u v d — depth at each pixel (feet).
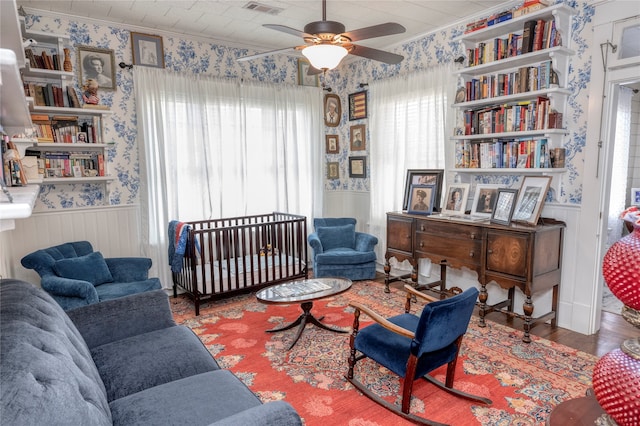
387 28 8.28
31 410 3.06
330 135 18.90
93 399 4.10
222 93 15.28
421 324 6.47
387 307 12.75
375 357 7.48
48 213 12.64
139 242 14.33
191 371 6.20
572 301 10.95
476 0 11.68
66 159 12.48
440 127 14.12
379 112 16.52
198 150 14.84
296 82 17.61
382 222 16.76
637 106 17.16
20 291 5.30
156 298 7.77
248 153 16.17
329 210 19.36
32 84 11.77
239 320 11.80
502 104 12.10
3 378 3.14
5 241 10.50
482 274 11.18
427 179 13.97
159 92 13.94
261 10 12.35
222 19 13.10
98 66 13.15
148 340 7.06
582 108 10.60
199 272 14.06
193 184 14.79
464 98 12.69
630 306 3.99
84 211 13.26
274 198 16.81
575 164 10.85
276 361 9.27
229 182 15.69
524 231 10.06
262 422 3.99
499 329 10.96
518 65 11.71
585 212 10.59
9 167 7.10
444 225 12.25
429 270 14.80
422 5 12.06
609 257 4.13
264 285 13.80
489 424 6.92
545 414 7.16
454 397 7.73
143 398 5.27
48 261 10.65
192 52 14.93
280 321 11.68
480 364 8.98
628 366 3.83
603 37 9.99
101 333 7.08
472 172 13.07
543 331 10.85
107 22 13.17
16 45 4.86
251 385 8.25
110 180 13.34
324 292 10.21
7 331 3.91
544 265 10.44
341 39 8.79
